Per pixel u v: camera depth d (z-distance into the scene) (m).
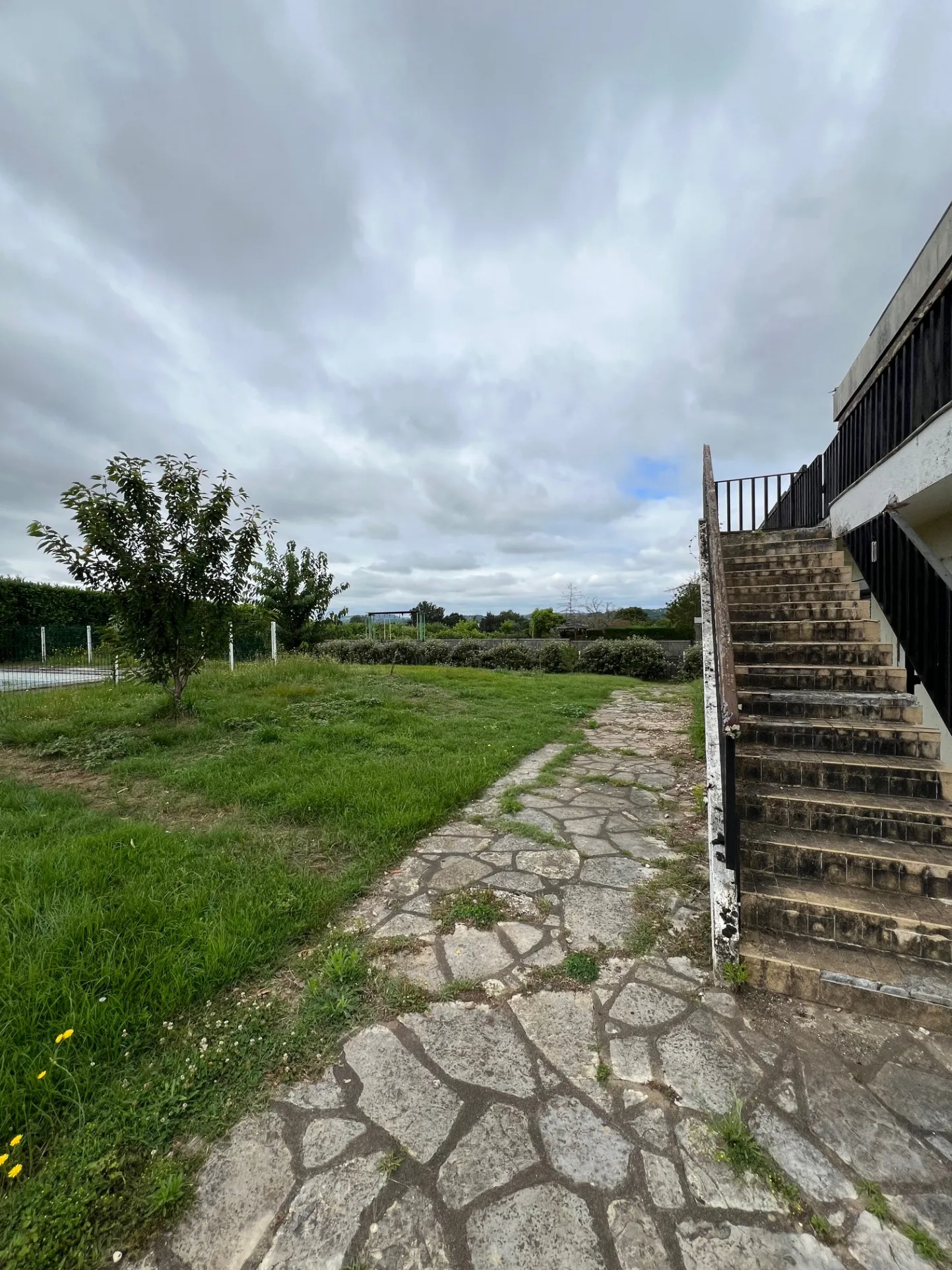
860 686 4.01
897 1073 1.87
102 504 6.20
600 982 2.34
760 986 2.31
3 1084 1.71
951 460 3.09
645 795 4.81
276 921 2.70
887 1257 1.32
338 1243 1.35
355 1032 2.05
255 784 4.63
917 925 2.34
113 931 2.49
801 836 2.93
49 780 5.00
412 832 3.81
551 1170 1.53
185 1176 1.51
